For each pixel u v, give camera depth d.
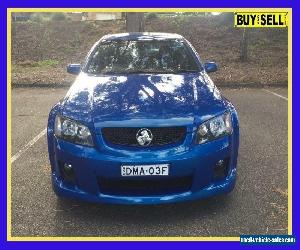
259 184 3.89
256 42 14.15
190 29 15.38
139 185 3.20
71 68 4.68
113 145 3.11
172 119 3.14
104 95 3.52
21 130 5.90
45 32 15.56
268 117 6.43
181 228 3.17
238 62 11.95
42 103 7.83
